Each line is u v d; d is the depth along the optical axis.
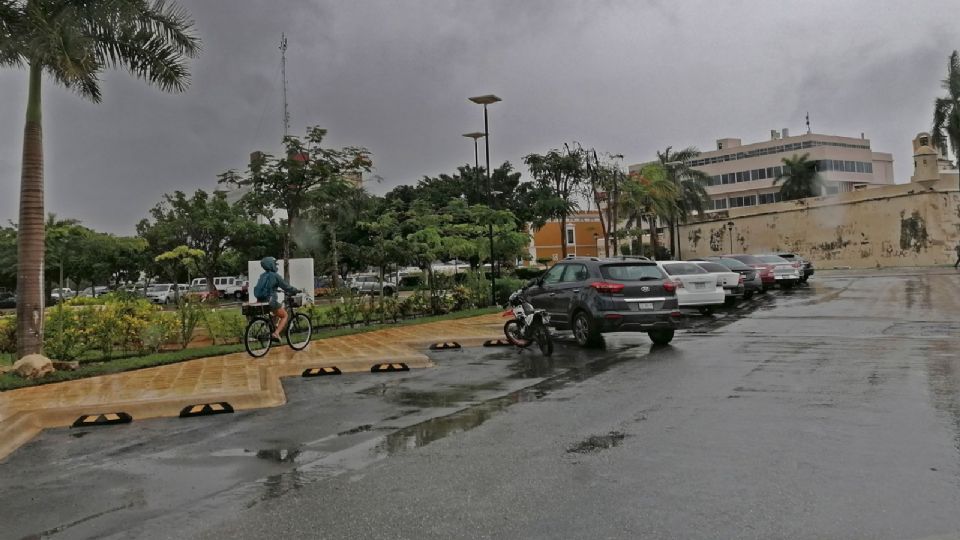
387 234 31.11
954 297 21.67
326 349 13.70
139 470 5.90
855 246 52.84
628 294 12.77
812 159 85.94
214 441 6.84
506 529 4.28
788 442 6.00
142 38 12.49
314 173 18.31
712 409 7.38
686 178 60.00
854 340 12.80
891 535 4.03
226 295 51.38
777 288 31.28
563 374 10.20
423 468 5.64
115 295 16.11
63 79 11.56
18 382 10.10
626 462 5.59
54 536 4.41
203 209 43.47
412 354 12.41
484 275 26.02
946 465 5.25
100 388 9.60
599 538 4.10
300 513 4.68
